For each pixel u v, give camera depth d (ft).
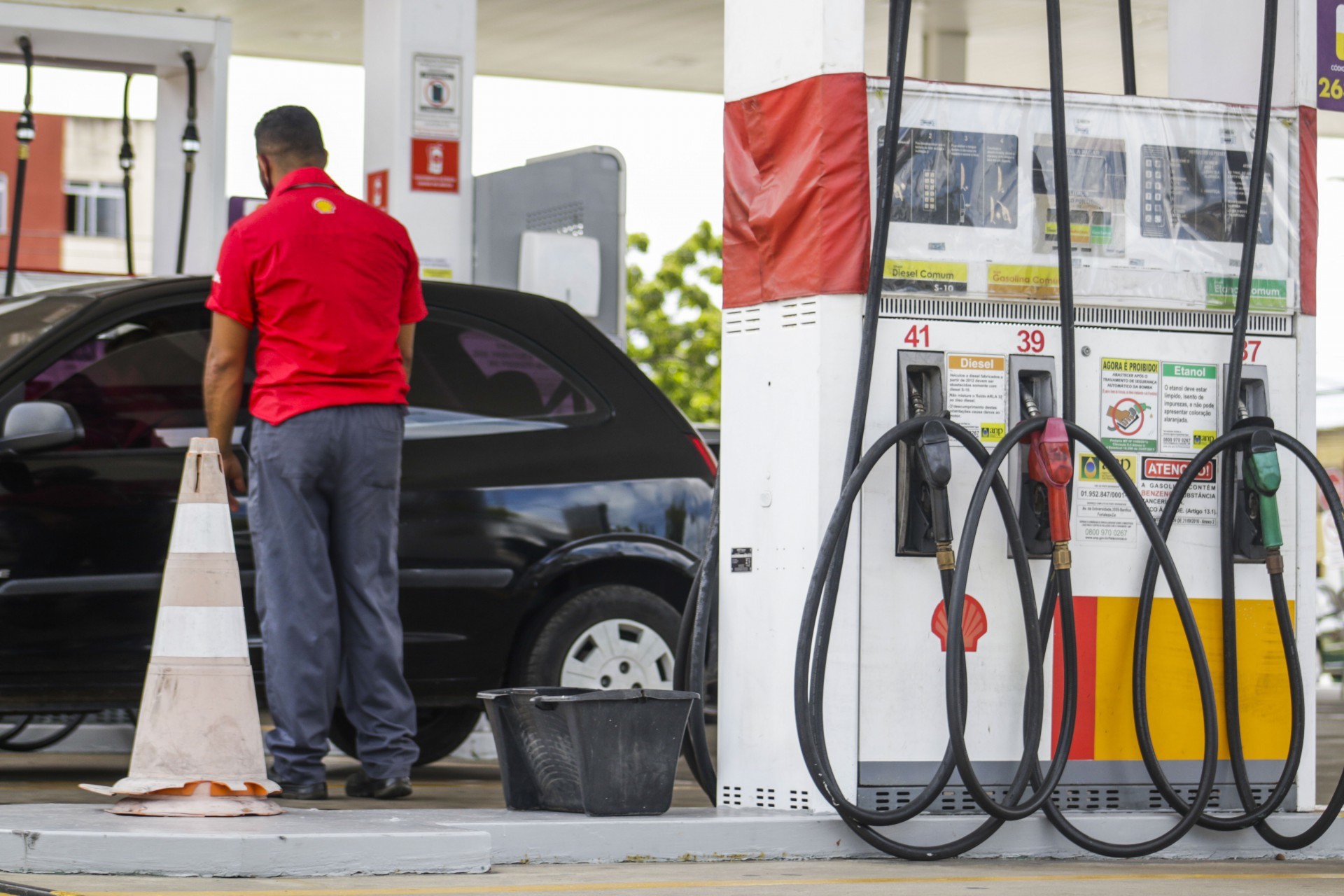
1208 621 18.42
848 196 17.04
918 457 16.84
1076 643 17.22
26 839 14.17
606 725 16.48
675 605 25.17
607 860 16.05
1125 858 17.29
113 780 24.41
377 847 14.65
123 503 21.98
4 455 21.43
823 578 16.34
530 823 15.84
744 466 17.84
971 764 16.49
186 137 38.88
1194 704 18.25
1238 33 19.57
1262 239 18.89
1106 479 18.02
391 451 19.83
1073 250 17.97
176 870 14.19
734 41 18.17
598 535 24.45
